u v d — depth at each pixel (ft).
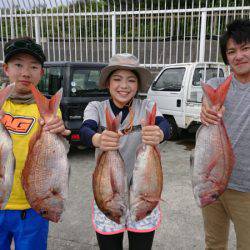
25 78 8.05
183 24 31.14
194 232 13.14
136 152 7.62
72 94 21.07
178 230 13.29
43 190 7.23
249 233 8.80
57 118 7.16
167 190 17.16
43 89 22.63
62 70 21.38
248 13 26.68
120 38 29.89
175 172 20.04
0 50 32.07
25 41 7.97
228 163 7.91
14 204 8.11
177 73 27.55
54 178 7.22
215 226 9.81
